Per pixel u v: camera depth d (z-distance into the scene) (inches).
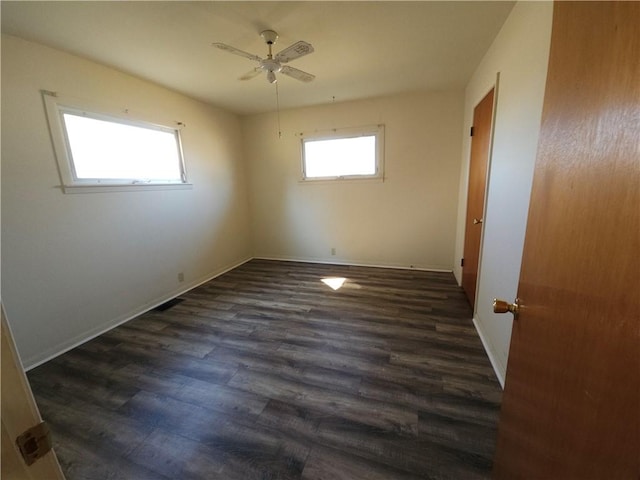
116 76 105.5
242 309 117.3
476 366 76.5
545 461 24.8
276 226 190.1
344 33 83.8
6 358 15.8
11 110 79.0
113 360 84.7
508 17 74.9
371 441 55.6
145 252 119.4
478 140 105.8
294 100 149.6
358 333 95.3
